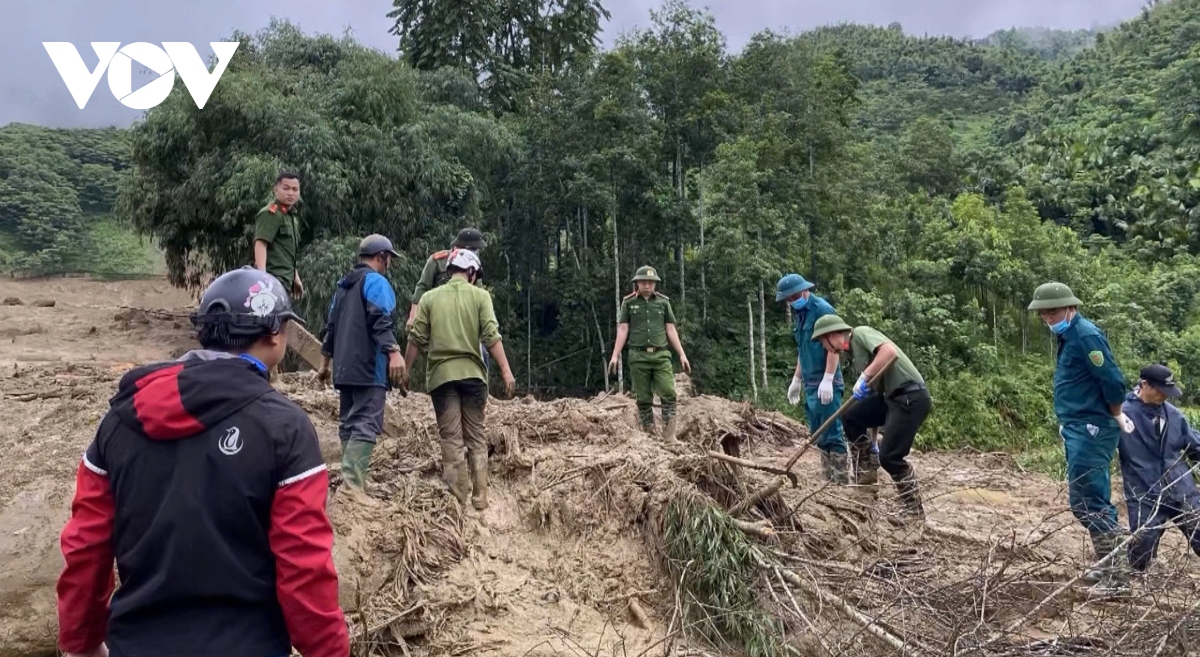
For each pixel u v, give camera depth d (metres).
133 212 16.97
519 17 28.56
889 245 27.11
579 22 28.88
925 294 26.52
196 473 1.89
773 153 23.41
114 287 22.84
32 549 3.68
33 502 4.07
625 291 23.28
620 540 4.77
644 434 6.24
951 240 27.88
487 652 3.85
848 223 25.36
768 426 9.10
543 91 23.16
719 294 23.73
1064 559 5.06
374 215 16.80
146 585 1.90
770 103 24.58
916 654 3.59
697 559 4.30
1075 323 5.31
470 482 5.09
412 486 4.92
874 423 6.47
